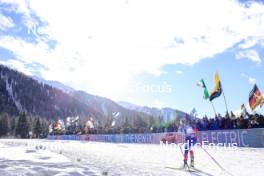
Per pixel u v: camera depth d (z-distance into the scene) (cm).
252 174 858
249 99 2098
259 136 1727
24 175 703
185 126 1045
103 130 4300
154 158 1345
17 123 10019
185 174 855
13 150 1562
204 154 1470
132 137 3341
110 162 1166
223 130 2008
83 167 904
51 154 1365
